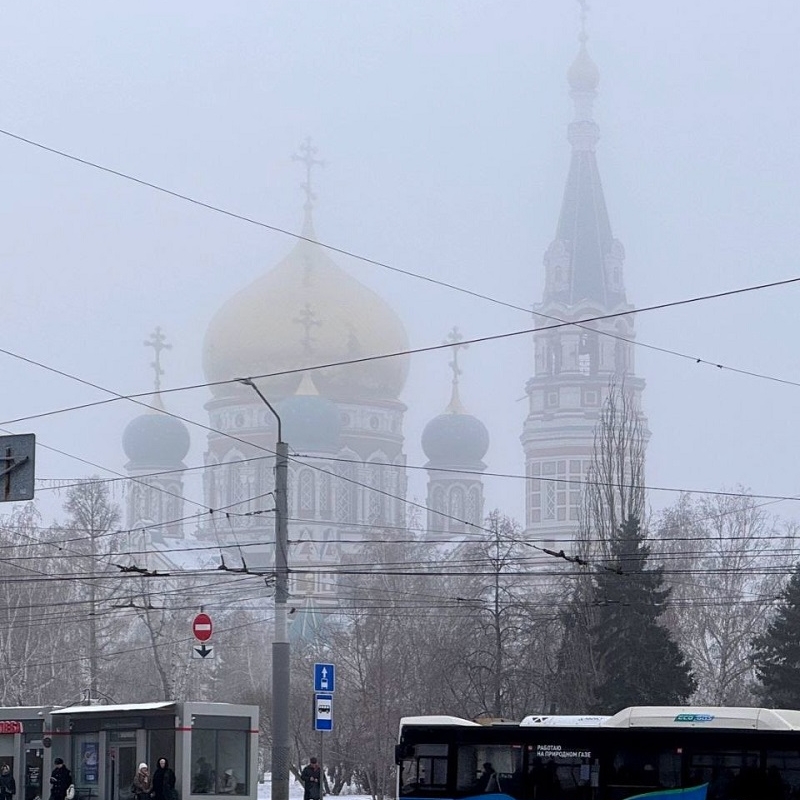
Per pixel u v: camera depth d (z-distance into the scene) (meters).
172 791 67.75
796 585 108.38
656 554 113.31
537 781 58.38
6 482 52.25
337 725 116.44
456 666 103.00
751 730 56.16
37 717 77.12
